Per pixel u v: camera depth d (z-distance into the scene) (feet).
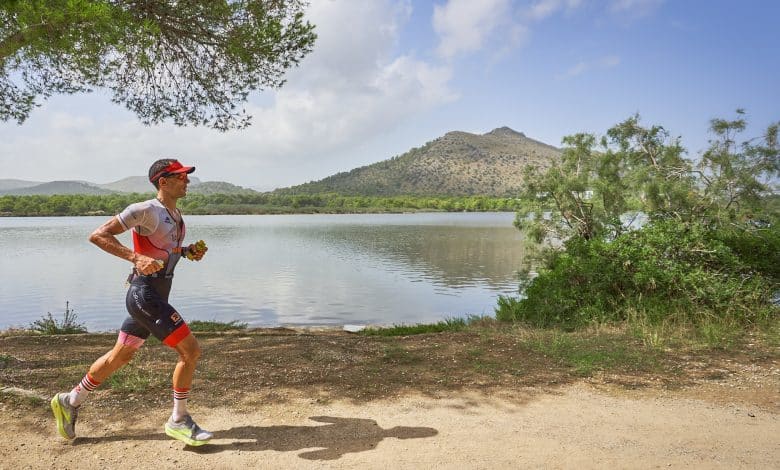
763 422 12.28
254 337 23.22
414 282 68.44
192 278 72.79
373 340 21.25
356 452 10.46
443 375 15.90
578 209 33.68
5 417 11.67
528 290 28.66
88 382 10.71
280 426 11.75
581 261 26.40
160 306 10.39
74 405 10.69
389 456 10.28
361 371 16.19
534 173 35.14
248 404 13.07
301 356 17.79
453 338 21.39
